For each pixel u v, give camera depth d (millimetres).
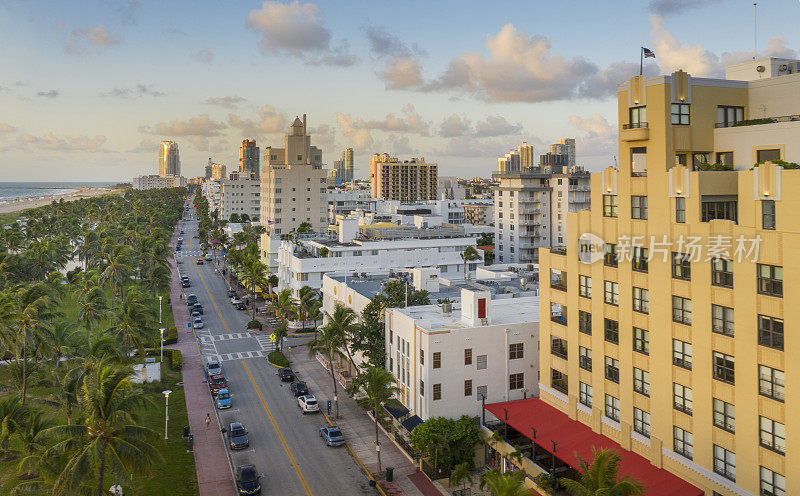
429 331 61094
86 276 123000
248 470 57156
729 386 40406
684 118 47156
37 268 135750
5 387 79250
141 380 84125
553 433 54375
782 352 36719
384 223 193000
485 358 63531
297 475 59531
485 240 193250
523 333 65188
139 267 153500
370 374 60969
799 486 35781
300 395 82312
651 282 46656
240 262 168625
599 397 52844
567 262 56812
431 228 159500
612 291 51344
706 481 42250
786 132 43469
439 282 95438
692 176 42688
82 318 95312
